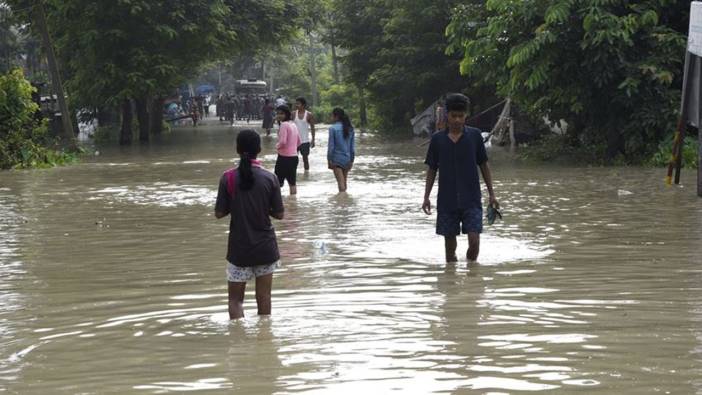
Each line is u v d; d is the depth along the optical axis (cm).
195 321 1180
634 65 3666
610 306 1201
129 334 1119
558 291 1309
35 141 4600
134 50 6241
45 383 909
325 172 3797
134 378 914
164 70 6231
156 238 1970
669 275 1420
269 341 1053
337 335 1072
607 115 3953
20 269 1619
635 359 934
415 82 7094
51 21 6412
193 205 2616
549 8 3588
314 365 938
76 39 6481
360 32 8169
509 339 1029
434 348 996
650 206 2341
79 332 1138
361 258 1650
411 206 2488
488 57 4028
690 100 2811
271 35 7456
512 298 1266
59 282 1488
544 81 3747
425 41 6919
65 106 5397
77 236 2025
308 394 838
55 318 1223
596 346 990
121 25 6306
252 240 1187
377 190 2964
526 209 2338
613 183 2972
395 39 7081
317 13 7975
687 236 1827
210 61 8369
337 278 1460
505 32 3912
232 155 5072
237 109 12300
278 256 1215
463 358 951
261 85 14475
